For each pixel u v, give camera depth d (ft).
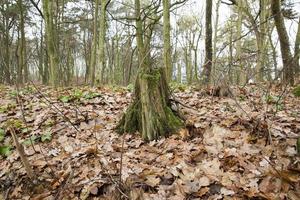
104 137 14.84
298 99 19.49
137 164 12.10
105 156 12.91
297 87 21.09
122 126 15.28
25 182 12.27
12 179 12.59
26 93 23.70
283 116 15.26
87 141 14.73
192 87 25.82
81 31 92.02
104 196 10.91
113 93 22.93
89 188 11.14
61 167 12.84
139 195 10.51
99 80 35.37
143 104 14.15
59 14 64.69
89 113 17.78
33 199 11.34
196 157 12.30
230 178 10.93
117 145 13.73
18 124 16.37
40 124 16.34
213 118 15.30
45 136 15.12
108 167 12.12
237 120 14.61
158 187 10.87
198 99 19.53
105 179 11.33
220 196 10.29
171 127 14.12
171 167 11.71
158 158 12.47
